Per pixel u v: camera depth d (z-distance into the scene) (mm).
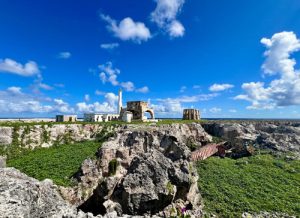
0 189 14141
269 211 33938
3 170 18047
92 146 49500
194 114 103938
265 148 65812
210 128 81750
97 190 32375
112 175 33969
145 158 32812
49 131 53312
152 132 41125
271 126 86125
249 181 43312
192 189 32906
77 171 35031
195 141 65750
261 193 38906
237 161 55156
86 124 59000
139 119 79688
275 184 43000
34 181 18547
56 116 72125
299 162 55812
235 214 32812
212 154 59625
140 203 28734
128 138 41156
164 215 29062
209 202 35625
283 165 53062
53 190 20234
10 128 48688
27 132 50344
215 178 43625
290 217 32594
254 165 52750
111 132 55844
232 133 72500
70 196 30844
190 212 30922
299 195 39031
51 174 34750
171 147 37000
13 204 13492
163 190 29406
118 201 29938
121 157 37406
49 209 16469
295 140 72125
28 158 42500
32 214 14797
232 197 37219
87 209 31938
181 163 33812
